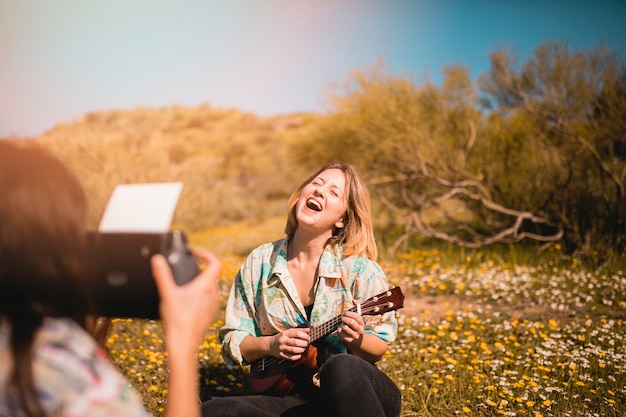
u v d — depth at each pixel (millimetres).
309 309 2600
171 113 51375
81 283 1110
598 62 7488
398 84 8555
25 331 1033
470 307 5121
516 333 4449
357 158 9055
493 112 8547
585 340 4227
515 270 6527
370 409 2074
